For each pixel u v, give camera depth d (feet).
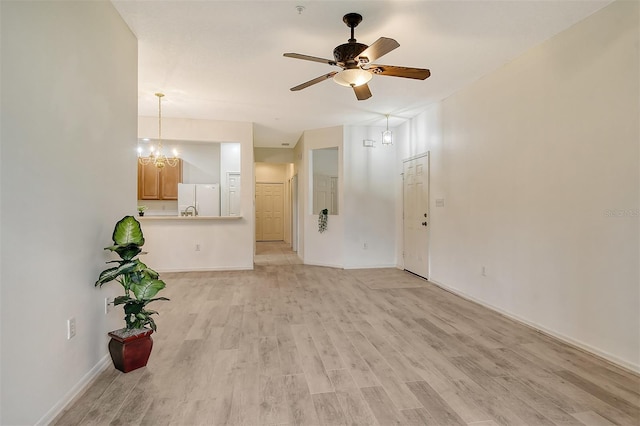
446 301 13.20
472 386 6.90
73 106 6.31
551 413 5.99
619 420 5.80
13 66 4.80
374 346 8.90
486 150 12.34
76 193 6.43
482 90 12.53
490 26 9.00
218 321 10.84
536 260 10.18
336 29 9.12
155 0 7.75
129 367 7.41
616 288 7.91
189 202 22.13
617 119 7.88
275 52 10.48
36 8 5.27
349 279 17.06
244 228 19.39
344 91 13.96
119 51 8.31
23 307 5.00
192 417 5.85
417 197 17.81
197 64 11.32
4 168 4.64
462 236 13.84
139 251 7.36
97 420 5.73
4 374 4.64
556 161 9.48
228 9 8.14
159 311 11.85
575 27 8.88
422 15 8.45
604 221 8.20
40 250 5.39
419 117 17.48
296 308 12.25
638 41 7.43
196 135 18.58
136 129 9.36
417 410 6.07
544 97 9.84
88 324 6.92
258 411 6.03
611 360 7.96
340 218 20.07
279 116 17.99
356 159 20.02
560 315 9.37
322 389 6.78
